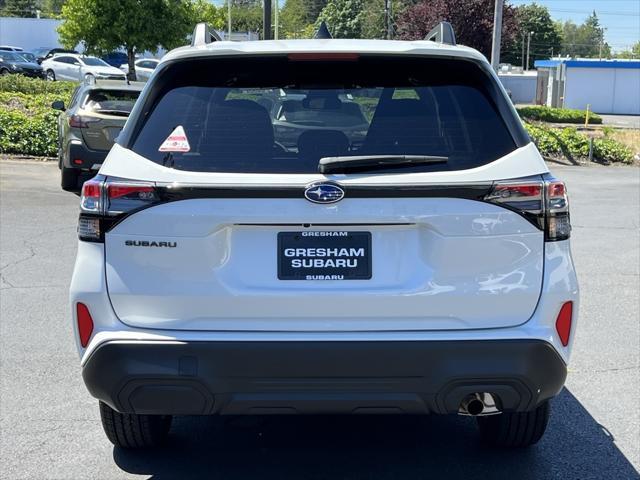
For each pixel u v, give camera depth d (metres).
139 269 3.09
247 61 3.39
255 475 3.78
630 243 9.62
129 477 3.73
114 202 3.09
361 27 91.50
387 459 3.96
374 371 3.05
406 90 3.36
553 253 3.16
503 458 3.98
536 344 3.09
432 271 3.08
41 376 4.99
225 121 3.25
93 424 4.32
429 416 4.52
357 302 3.07
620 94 47.09
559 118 35.97
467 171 3.11
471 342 3.06
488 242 3.09
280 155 3.15
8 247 8.54
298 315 3.09
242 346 3.03
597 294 7.22
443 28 3.90
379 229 3.09
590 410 4.60
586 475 3.80
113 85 12.00
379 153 3.17
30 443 4.07
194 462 3.90
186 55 3.35
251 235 3.09
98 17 26.47
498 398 3.17
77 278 3.13
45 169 14.34
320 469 3.85
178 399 3.10
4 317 6.16
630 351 5.63
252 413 3.15
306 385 3.07
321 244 3.08
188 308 3.09
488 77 3.37
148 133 3.24
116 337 3.08
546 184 3.13
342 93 3.36
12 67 35.53
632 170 18.55
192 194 3.05
